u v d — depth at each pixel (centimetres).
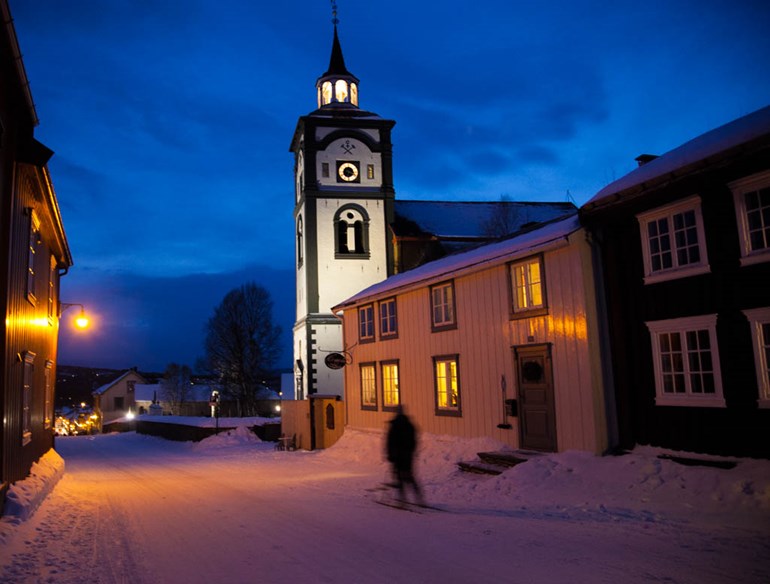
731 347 1064
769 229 1021
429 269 2083
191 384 7688
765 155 1010
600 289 1330
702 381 1116
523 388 1492
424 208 4350
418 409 1925
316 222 4078
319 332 3947
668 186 1159
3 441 930
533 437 1455
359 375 2311
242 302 5622
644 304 1235
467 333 1705
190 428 3250
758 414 1017
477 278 1675
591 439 1280
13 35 847
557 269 1391
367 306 2284
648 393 1220
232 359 5588
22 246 1114
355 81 4625
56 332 2022
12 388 1016
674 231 1180
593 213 1305
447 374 1797
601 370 1296
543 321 1434
